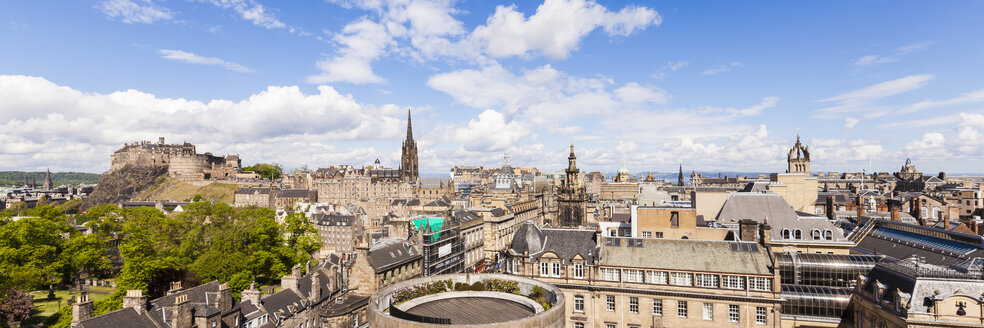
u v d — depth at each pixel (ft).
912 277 171.32
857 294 201.36
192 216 483.92
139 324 210.18
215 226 477.77
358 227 652.07
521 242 264.11
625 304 238.07
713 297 224.53
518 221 533.55
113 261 497.46
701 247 240.53
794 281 230.89
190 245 435.53
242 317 247.70
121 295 318.04
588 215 491.31
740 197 317.42
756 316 219.20
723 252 234.99
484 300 142.92
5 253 362.33
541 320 115.96
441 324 109.29
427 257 335.06
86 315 200.85
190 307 222.07
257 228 447.83
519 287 149.69
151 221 470.39
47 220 430.61
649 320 233.55
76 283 414.00
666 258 239.09
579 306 246.06
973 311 155.94
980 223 324.80
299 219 531.09
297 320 268.41
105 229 531.09
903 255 257.55
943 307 159.12
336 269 312.50
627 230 328.08
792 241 279.08
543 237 267.39
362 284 281.95
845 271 224.94
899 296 167.43
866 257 229.86
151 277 353.92
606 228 331.98
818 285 227.40
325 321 258.98
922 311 161.68
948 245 238.89
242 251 443.73
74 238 430.61
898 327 166.91
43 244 399.44
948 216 340.39
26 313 286.46
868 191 615.98
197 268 379.76
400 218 355.97
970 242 228.63
